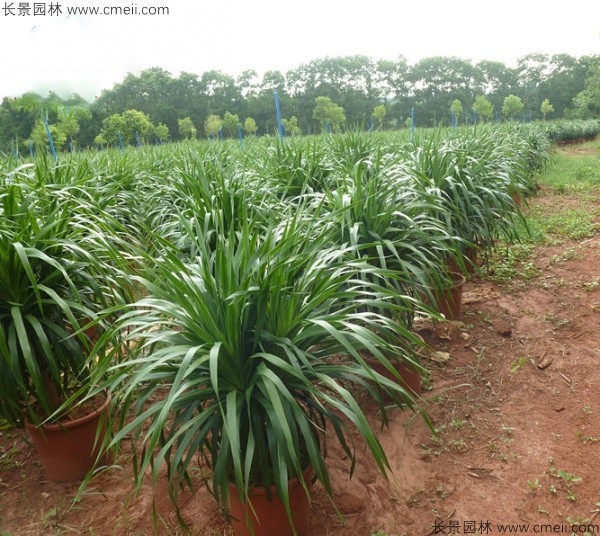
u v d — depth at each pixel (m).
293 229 1.94
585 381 2.96
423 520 2.09
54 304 2.24
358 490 2.27
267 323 1.74
